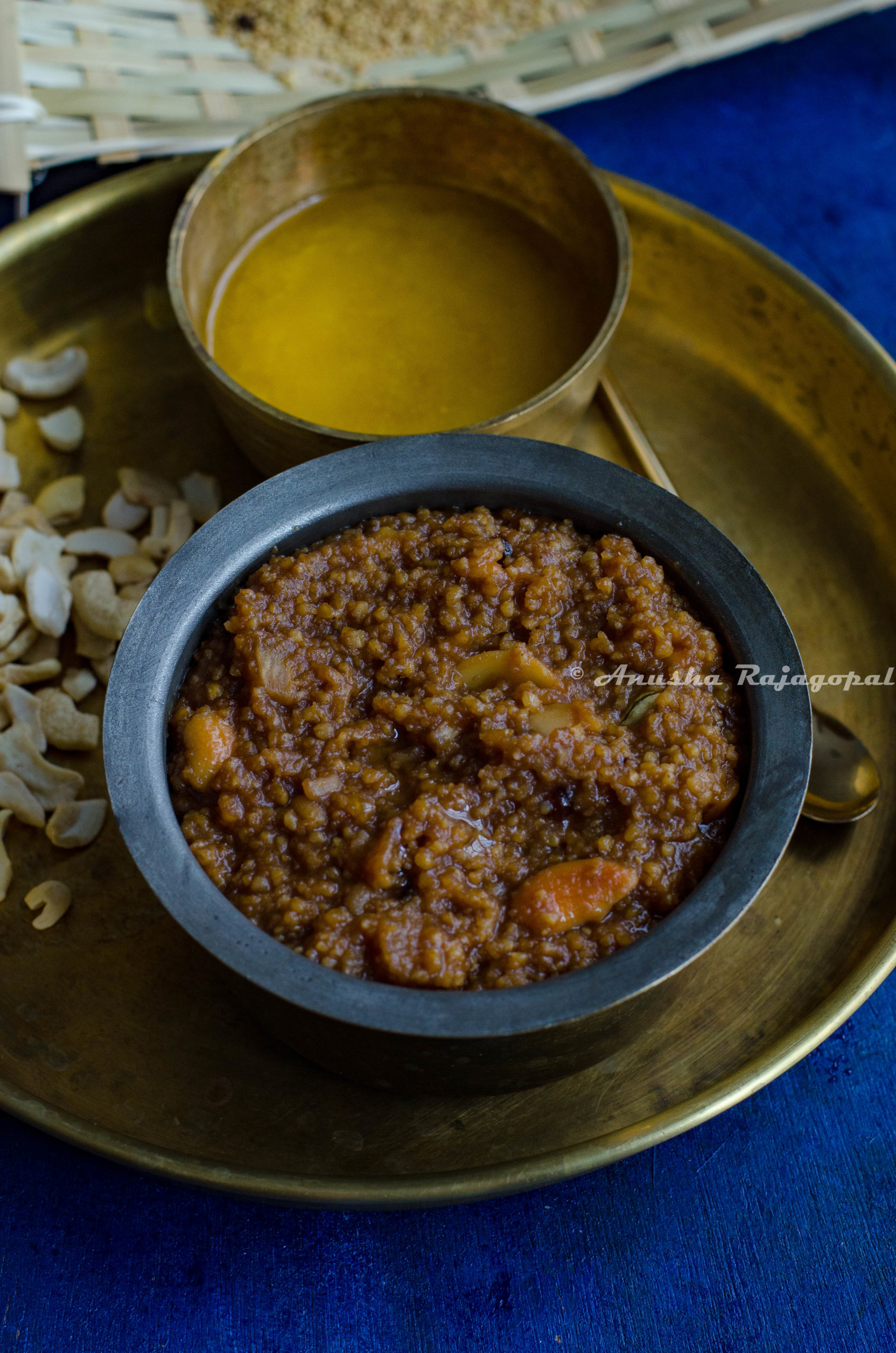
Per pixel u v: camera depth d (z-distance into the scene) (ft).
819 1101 1.49
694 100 2.07
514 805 1.39
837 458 1.72
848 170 2.01
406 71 1.93
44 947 1.51
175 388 1.79
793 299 1.73
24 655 1.64
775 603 1.40
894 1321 1.42
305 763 1.40
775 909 1.52
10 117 1.72
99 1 1.86
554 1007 1.27
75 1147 1.41
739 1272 1.44
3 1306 1.42
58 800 1.57
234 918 1.30
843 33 2.10
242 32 1.92
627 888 1.34
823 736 1.57
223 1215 1.45
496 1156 1.42
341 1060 1.36
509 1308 1.43
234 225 1.74
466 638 1.43
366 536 1.47
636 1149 1.37
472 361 1.69
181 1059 1.46
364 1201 1.35
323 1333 1.42
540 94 1.92
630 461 1.69
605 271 1.69
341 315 1.73
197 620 1.42
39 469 1.74
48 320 1.82
